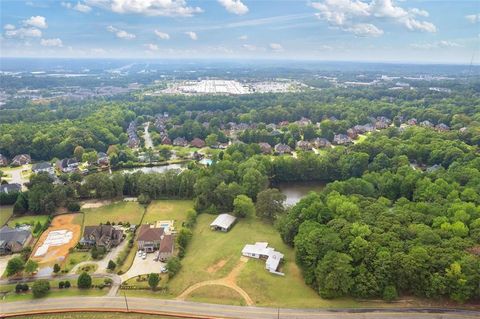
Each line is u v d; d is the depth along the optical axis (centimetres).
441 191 12244
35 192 13388
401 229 9294
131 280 9300
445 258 8075
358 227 9275
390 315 7844
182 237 10875
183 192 14700
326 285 8244
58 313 8181
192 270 9688
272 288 8888
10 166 19288
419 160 18238
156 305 8350
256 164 15712
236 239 11362
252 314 8012
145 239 10731
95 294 8762
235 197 13375
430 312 7881
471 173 13512
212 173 15088
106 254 10612
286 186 16862
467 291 7669
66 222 12688
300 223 10619
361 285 8194
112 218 12975
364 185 13238
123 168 19388
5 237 10919
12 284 9219
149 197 14488
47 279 9412
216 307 8250
